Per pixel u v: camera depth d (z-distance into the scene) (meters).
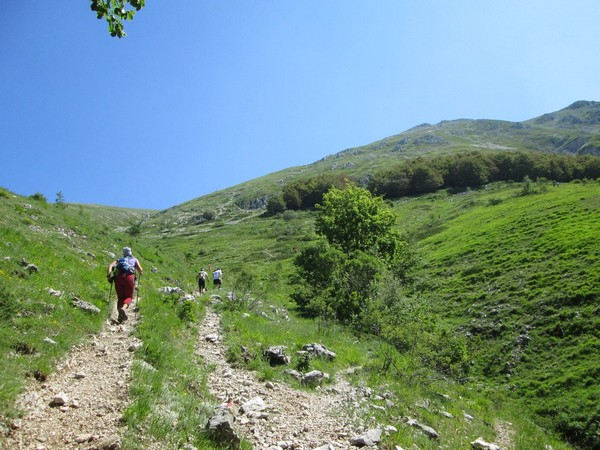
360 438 8.67
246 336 14.73
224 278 35.25
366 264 33.66
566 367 28.91
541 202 73.62
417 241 75.94
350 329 24.61
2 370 7.09
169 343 11.35
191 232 152.88
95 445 5.93
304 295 32.50
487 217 76.00
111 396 7.45
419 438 10.38
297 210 164.38
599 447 21.64
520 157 145.62
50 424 6.27
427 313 40.53
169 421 7.01
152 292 16.69
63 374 8.05
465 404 18.39
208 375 10.62
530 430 19.00
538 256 46.97
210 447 6.84
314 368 13.91
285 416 9.30
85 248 20.81
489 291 43.34
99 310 11.85
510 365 31.27
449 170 152.00
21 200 24.64
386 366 16.84
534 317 35.84
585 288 36.22
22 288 10.62
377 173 163.75
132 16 7.70
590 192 70.75
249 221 159.00
